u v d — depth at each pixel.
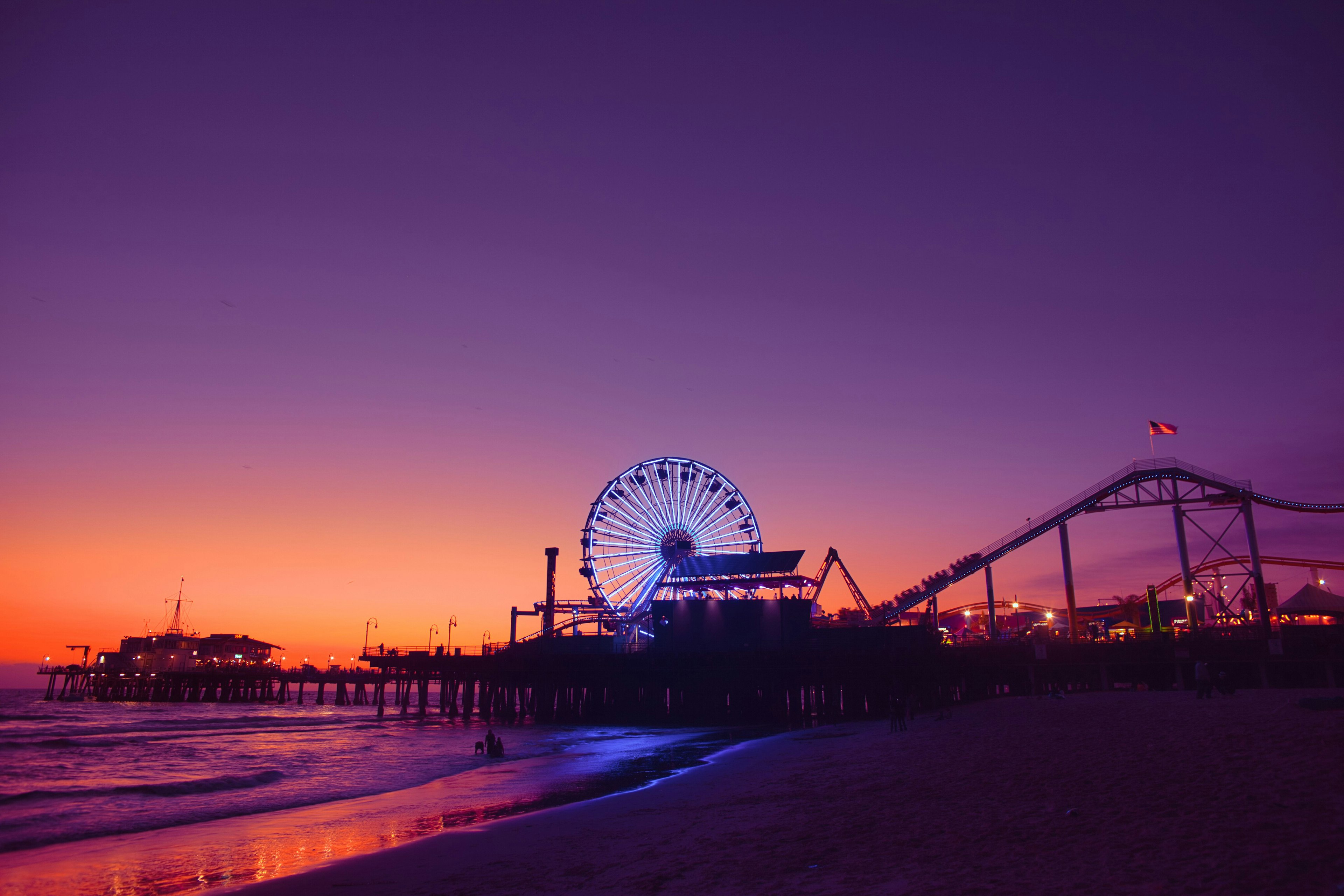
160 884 17.75
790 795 23.41
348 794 33.41
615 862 16.38
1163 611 90.81
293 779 39.25
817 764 31.03
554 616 88.69
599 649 78.94
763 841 16.73
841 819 18.20
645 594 85.44
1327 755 17.92
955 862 12.94
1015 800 17.83
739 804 22.83
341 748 56.41
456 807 27.73
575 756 46.06
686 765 37.84
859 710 69.81
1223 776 17.03
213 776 40.91
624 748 49.91
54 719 103.06
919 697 67.44
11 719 102.19
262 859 20.20
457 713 100.88
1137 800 15.89
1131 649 62.22
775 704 70.81
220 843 22.48
